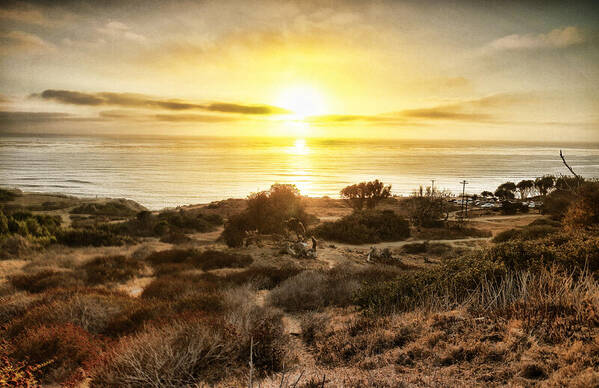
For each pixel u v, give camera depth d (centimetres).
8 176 17625
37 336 574
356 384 383
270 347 525
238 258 1950
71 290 919
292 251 2319
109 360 500
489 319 508
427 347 468
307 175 19812
